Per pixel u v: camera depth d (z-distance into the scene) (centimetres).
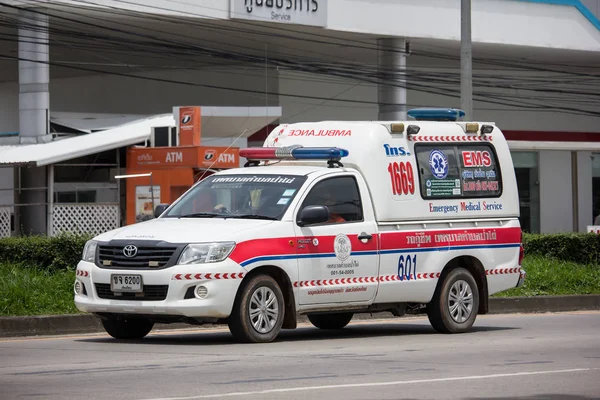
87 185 5644
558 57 9588
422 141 2558
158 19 7050
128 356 1981
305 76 9000
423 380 1691
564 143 6594
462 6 4625
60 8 6694
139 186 5147
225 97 8994
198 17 7044
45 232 5547
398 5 8050
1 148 6053
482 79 9944
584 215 10025
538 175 9012
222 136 6322
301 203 2277
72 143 5544
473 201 2636
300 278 2236
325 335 2553
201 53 7894
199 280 2081
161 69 9162
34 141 6669
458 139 2641
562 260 4269
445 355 2075
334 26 7688
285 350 2102
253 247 2150
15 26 6750
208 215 2327
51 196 5406
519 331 2678
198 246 2100
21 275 2909
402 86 8269
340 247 2319
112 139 5338
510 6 8756
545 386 1658
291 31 7719
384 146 2472
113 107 9312
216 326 2748
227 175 2425
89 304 2178
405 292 2462
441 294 2545
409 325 2884
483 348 2223
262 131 8681
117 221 5600
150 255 2117
